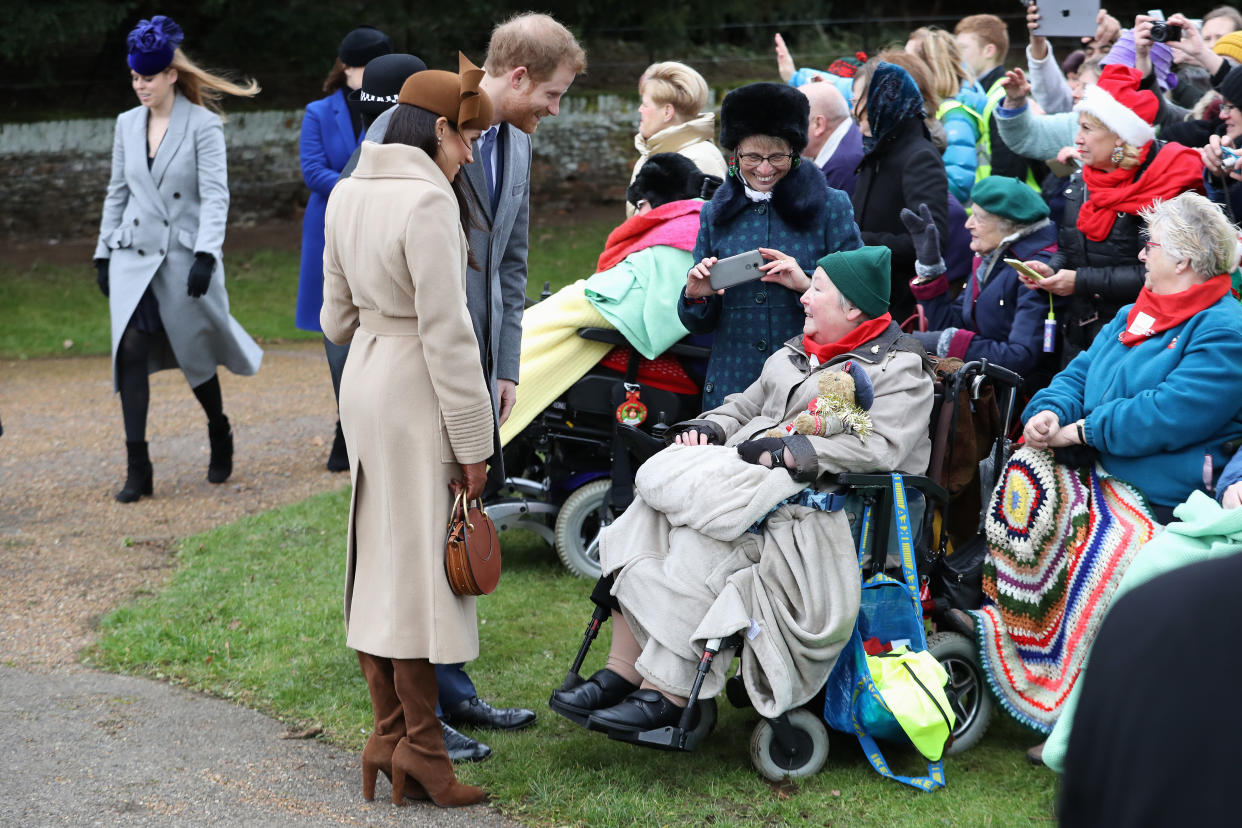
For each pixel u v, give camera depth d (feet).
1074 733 3.42
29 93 51.08
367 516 10.87
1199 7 54.29
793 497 11.25
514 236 12.92
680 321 15.21
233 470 23.40
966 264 18.58
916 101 16.69
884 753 12.02
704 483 11.18
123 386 21.18
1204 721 3.18
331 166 21.44
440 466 10.52
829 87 18.89
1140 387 11.78
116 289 20.93
